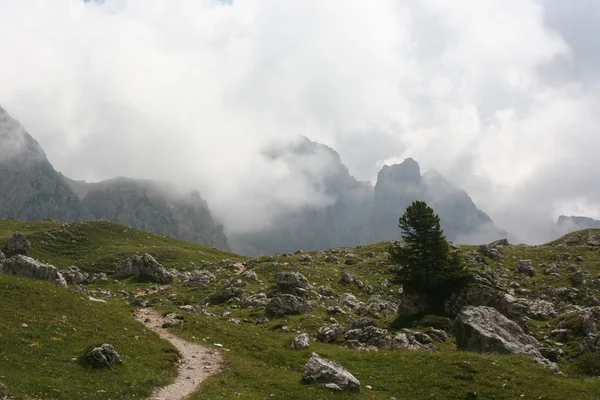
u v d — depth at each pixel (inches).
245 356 1681.8
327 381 1334.9
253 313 2775.6
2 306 1504.7
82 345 1366.9
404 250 2837.1
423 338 2102.6
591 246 4982.8
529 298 3376.0
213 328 2052.2
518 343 1824.6
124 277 4414.4
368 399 1240.2
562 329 2282.2
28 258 2645.2
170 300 3351.4
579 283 3641.7
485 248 4594.0
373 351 1740.9
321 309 2878.9
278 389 1293.1
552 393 1261.1
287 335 2183.8
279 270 3996.1
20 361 1122.7
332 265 4360.2
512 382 1337.4
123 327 1712.6
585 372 1702.8
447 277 2677.2
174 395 1169.4
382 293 3558.1
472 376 1386.6
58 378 1082.1
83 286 3826.3
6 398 887.7
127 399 1072.2
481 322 1914.4
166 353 1525.6
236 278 3796.8
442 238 2780.5
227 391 1226.0
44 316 1537.9
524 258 4618.6
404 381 1407.5
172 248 5743.1
